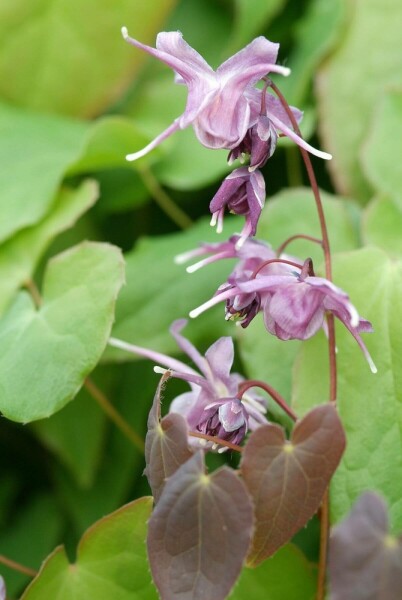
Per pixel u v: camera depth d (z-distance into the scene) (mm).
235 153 340
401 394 355
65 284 385
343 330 363
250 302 340
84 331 372
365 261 369
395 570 304
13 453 456
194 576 319
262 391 383
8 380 372
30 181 434
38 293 425
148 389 436
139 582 351
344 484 351
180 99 478
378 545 304
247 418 343
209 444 341
